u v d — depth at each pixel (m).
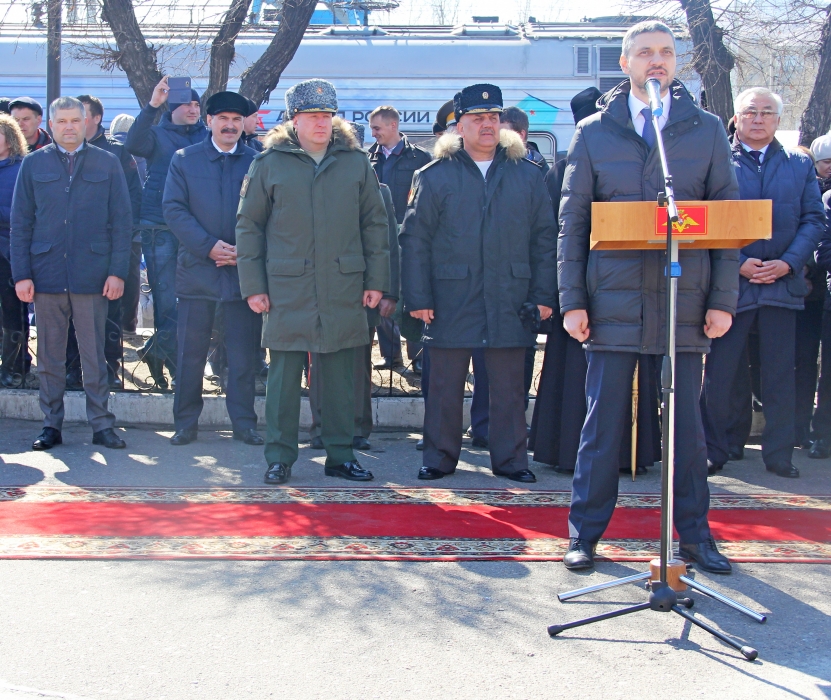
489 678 3.10
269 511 4.87
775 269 5.66
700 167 3.98
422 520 4.75
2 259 7.11
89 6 8.92
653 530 4.65
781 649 3.34
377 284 5.59
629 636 3.43
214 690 3.02
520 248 5.48
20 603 3.68
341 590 3.83
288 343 5.37
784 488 5.49
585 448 4.17
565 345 5.74
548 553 4.29
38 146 7.70
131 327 8.88
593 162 4.04
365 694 2.99
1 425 6.88
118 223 6.23
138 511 4.84
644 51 3.95
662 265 3.98
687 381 4.09
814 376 6.51
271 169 5.36
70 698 2.95
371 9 12.84
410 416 6.95
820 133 8.67
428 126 12.13
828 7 8.70
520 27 12.69
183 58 9.51
